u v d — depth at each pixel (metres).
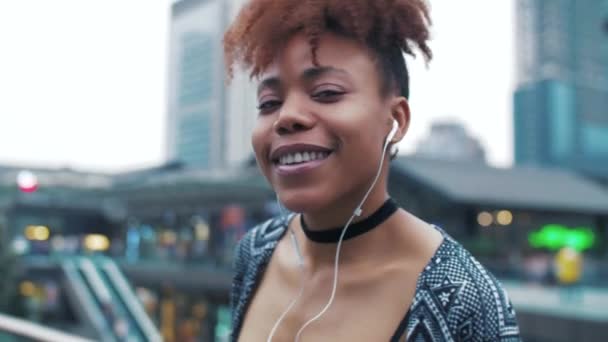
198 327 17.88
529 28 79.62
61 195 31.16
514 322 0.74
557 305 8.33
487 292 0.74
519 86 80.75
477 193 15.74
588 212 17.97
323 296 0.85
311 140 0.75
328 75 0.76
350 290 0.82
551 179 19.88
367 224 0.84
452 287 0.73
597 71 77.88
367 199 0.83
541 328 7.36
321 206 0.76
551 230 17.64
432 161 18.64
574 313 7.15
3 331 1.94
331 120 0.75
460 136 96.06
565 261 10.58
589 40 77.69
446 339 0.71
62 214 30.66
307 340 0.82
